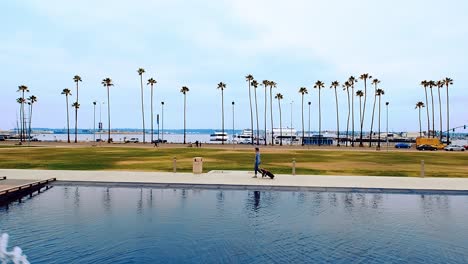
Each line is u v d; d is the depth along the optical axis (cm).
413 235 1302
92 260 1060
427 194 2016
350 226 1403
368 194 2003
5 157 4369
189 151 6316
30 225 1387
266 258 1088
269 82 14225
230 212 1592
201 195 1950
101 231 1320
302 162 3975
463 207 1714
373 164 3819
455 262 1070
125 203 1747
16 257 1079
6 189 1823
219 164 3591
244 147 9019
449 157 5306
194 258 1081
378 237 1279
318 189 2066
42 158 4228
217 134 16112
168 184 2153
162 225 1396
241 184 2134
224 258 1083
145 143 11462
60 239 1234
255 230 1345
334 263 1054
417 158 4972
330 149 8269
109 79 12656
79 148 7100
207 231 1328
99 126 10475
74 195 1936
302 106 14225
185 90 12888
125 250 1137
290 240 1242
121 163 3612
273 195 1958
